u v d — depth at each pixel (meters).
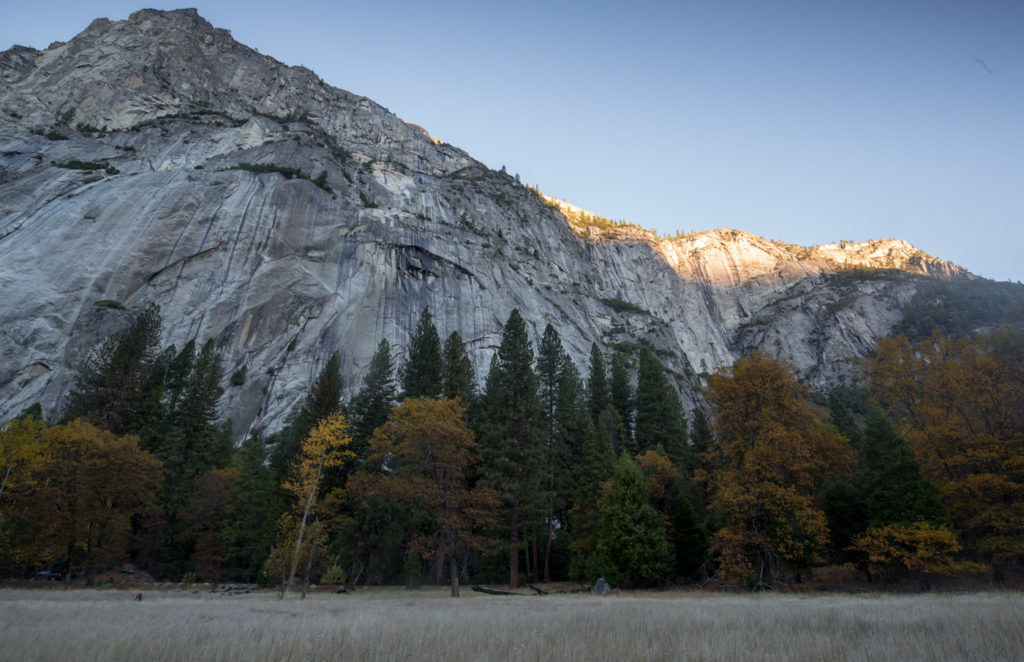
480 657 7.56
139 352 53.53
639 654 7.78
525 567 45.41
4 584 32.75
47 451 35.16
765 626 10.78
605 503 35.69
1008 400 29.56
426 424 32.22
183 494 45.06
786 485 30.59
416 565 39.56
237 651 7.70
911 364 35.50
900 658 7.24
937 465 31.06
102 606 16.64
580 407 55.72
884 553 27.86
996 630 9.34
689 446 55.31
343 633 9.45
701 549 33.62
